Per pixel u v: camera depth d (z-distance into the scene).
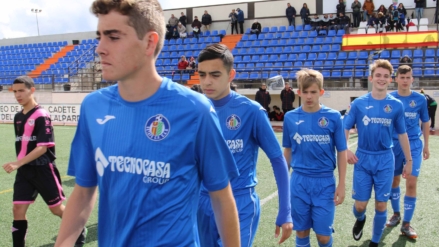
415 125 4.91
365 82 17.11
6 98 21.52
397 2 22.55
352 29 22.06
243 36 24.17
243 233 2.71
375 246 4.04
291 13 23.62
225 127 2.79
